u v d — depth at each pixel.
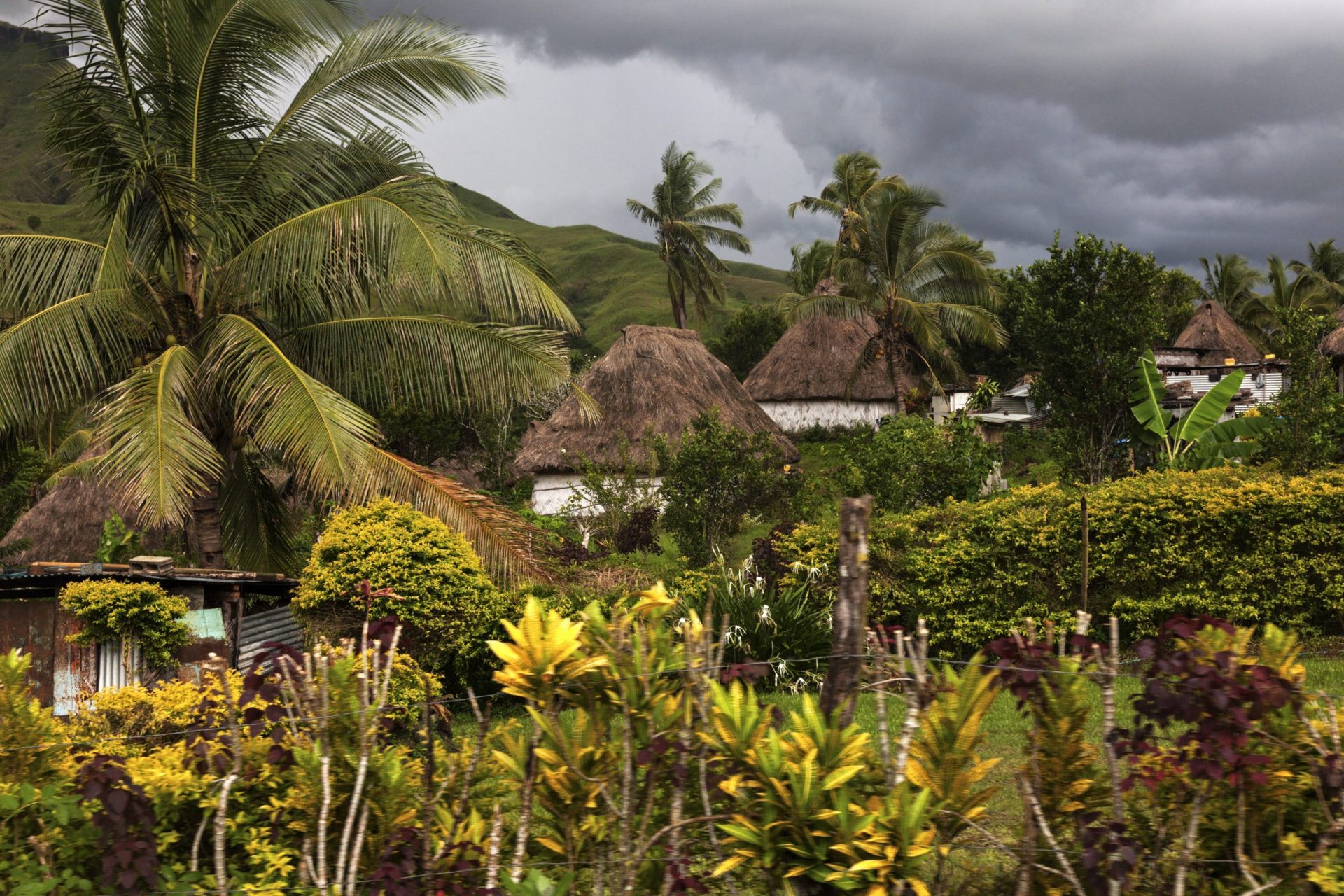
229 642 10.52
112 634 9.21
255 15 11.27
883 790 3.07
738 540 18.09
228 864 3.29
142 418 9.99
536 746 3.05
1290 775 3.06
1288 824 3.17
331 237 11.20
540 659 3.03
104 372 11.99
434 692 8.88
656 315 147.50
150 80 11.55
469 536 10.95
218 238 12.24
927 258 34.16
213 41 11.34
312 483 10.66
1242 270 56.06
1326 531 10.70
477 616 10.20
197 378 11.37
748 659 10.72
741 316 61.16
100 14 11.27
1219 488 11.34
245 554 14.53
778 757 2.91
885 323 35.62
